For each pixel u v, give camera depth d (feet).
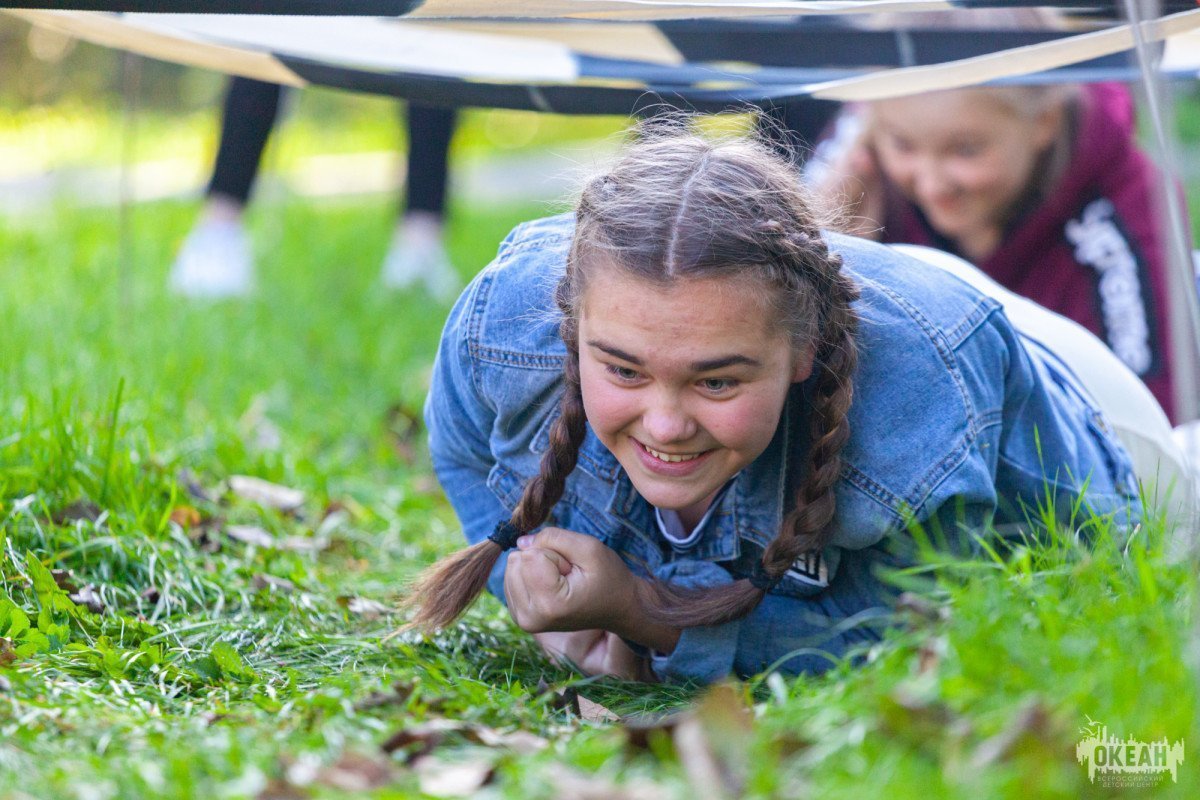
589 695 11.83
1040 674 8.31
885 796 7.14
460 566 11.95
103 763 8.52
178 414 19.92
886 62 15.20
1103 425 13.65
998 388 11.81
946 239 20.44
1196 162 49.03
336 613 13.76
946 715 7.86
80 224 36.60
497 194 53.93
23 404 18.04
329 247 36.29
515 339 11.89
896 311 11.39
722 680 11.54
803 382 11.04
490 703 9.96
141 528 14.30
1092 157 19.30
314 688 10.95
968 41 14.97
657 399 9.90
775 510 11.48
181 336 24.59
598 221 9.95
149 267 30.81
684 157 10.28
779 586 12.03
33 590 12.66
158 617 13.14
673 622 11.59
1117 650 8.56
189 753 8.54
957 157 19.38
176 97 64.03
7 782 8.20
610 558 11.71
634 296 9.63
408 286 32.01
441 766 8.26
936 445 11.12
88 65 62.49
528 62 15.94
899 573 10.03
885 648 9.29
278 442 20.35
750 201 9.92
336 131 70.28
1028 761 7.41
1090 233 19.54
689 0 12.09
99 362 21.40
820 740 8.04
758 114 14.90
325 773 8.02
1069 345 14.52
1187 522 11.17
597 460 11.78
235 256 30.14
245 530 15.93
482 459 13.16
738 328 9.63
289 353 25.71
